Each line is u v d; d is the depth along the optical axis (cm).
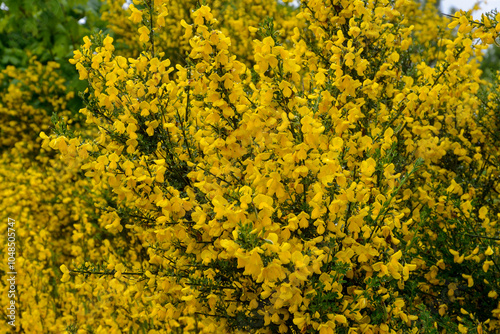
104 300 245
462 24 211
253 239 139
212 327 191
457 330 187
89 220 341
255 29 184
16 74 511
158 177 179
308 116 155
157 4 203
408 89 219
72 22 523
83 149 181
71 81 474
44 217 378
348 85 190
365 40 231
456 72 248
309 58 238
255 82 251
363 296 161
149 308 247
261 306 184
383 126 227
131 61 198
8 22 572
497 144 262
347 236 168
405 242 201
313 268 150
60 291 297
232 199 170
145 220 208
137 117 194
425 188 220
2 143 511
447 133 256
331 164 156
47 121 484
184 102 214
